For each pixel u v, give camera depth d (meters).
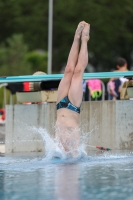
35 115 25.64
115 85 30.98
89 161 19.53
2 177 15.96
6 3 88.31
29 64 72.25
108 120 24.80
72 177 15.53
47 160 20.20
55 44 87.50
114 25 87.62
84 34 21.30
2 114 39.69
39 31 87.06
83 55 21.20
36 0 87.69
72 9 86.50
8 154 24.17
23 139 25.81
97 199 12.40
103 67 93.19
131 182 14.48
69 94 20.81
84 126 25.11
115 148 24.73
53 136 25.27
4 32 89.94
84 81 28.52
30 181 15.07
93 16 86.75
